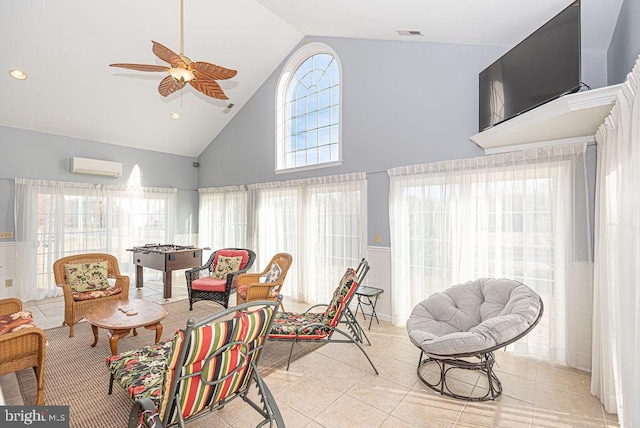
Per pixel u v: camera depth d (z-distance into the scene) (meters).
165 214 6.52
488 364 2.35
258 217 5.66
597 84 2.73
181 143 6.53
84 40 3.96
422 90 3.78
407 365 2.87
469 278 3.31
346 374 2.71
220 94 3.44
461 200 3.38
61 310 4.42
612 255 2.07
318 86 5.06
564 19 2.31
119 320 2.89
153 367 1.99
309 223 4.88
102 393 2.38
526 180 3.03
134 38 4.14
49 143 5.15
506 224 3.12
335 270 4.55
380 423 2.07
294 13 4.01
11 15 3.46
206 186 6.95
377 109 4.18
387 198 4.09
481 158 3.27
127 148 6.07
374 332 3.68
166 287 5.05
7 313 2.94
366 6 3.12
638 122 1.52
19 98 4.40
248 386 1.90
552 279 2.88
